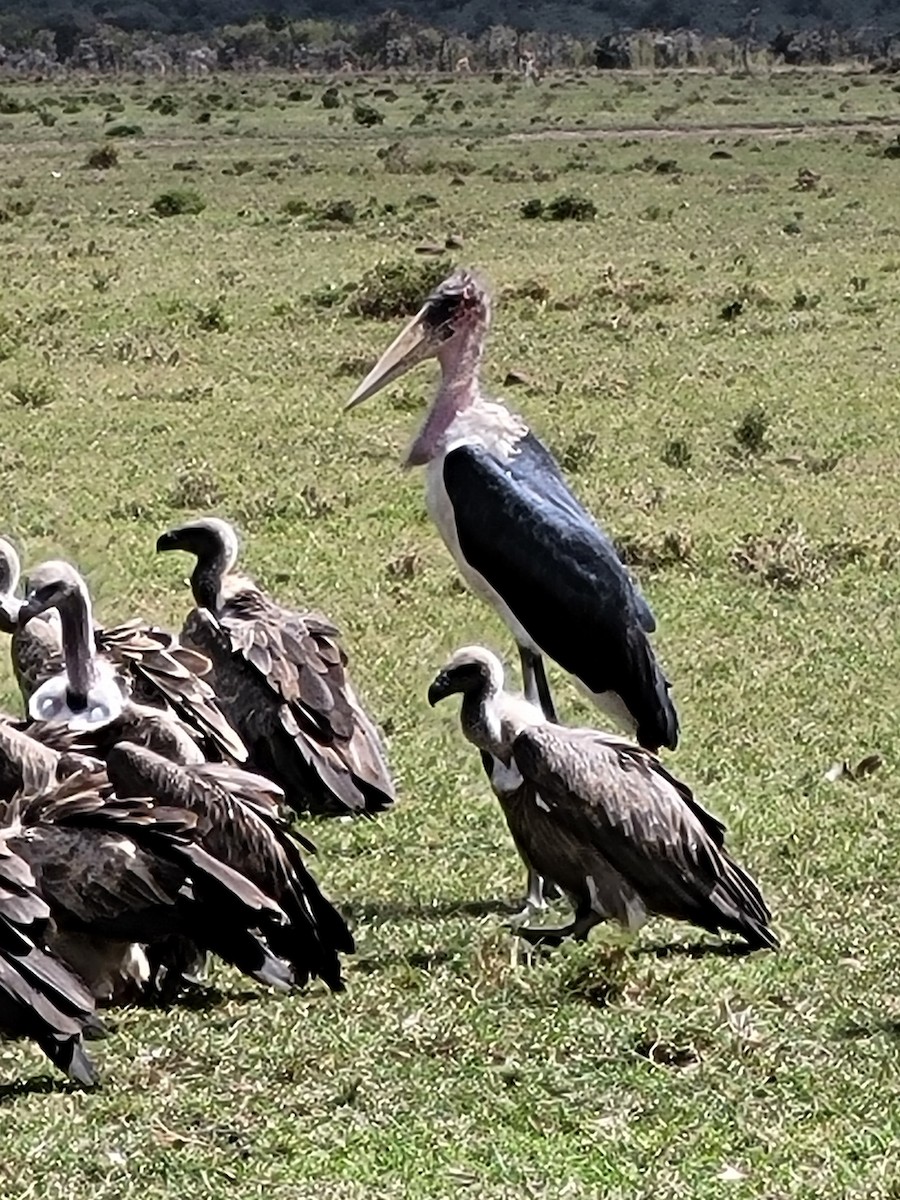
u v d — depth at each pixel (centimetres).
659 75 11612
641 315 2988
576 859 994
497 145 6800
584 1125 839
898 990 962
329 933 936
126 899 887
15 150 6912
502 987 966
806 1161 807
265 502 1964
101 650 1155
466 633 1568
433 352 1171
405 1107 853
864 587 1689
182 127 7850
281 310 3112
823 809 1212
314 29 16000
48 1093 867
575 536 1127
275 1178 798
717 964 991
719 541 1819
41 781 973
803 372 2569
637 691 1137
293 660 1179
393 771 1282
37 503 1980
